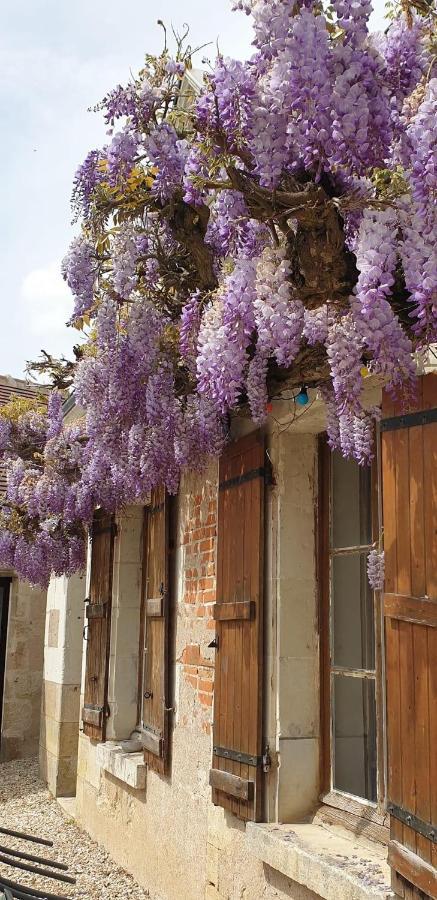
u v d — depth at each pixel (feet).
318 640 13.05
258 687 12.82
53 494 22.09
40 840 8.52
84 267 12.57
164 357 12.91
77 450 21.43
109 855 20.59
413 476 9.20
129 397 12.96
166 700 17.08
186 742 16.06
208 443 13.64
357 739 12.01
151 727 18.03
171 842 16.43
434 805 8.41
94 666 23.32
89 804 22.98
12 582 35.76
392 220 7.71
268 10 7.97
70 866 19.75
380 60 7.92
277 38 7.93
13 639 35.45
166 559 17.67
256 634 13.02
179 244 12.66
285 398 12.80
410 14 8.26
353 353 8.43
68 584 29.81
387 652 9.52
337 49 7.74
